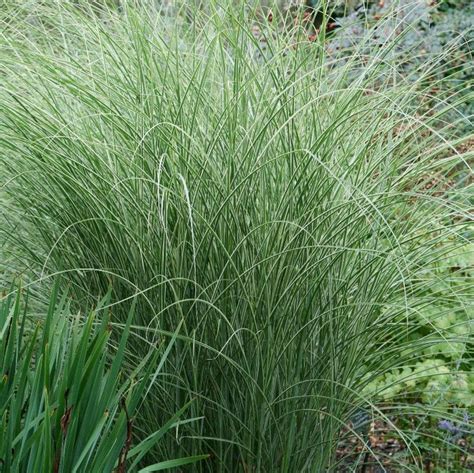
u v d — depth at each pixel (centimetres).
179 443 264
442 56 315
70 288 294
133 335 279
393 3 317
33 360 280
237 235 266
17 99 273
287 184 273
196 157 270
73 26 326
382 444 346
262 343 268
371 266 278
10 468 208
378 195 273
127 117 283
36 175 286
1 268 306
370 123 288
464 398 317
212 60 302
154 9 329
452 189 299
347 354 281
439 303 325
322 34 301
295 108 288
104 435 220
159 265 270
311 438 282
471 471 325
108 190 274
